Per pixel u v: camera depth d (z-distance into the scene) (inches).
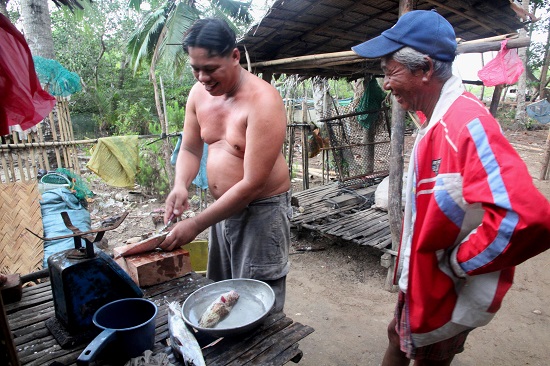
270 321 50.4
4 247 130.1
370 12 145.4
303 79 239.3
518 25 168.6
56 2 57.8
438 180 43.4
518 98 544.1
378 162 243.6
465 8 143.3
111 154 164.6
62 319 47.9
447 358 52.7
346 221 164.9
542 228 35.0
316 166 339.0
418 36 44.7
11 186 135.3
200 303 54.1
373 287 134.6
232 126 66.7
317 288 135.0
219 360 43.5
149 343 43.0
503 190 36.3
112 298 47.9
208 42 57.2
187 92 541.3
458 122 41.9
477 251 39.8
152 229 190.2
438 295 46.5
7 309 54.2
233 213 64.5
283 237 73.2
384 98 231.0
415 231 47.9
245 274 73.2
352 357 99.0
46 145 153.7
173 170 203.8
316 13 135.0
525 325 109.5
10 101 41.2
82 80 520.7
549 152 261.7
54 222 144.3
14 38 39.2
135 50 289.9
